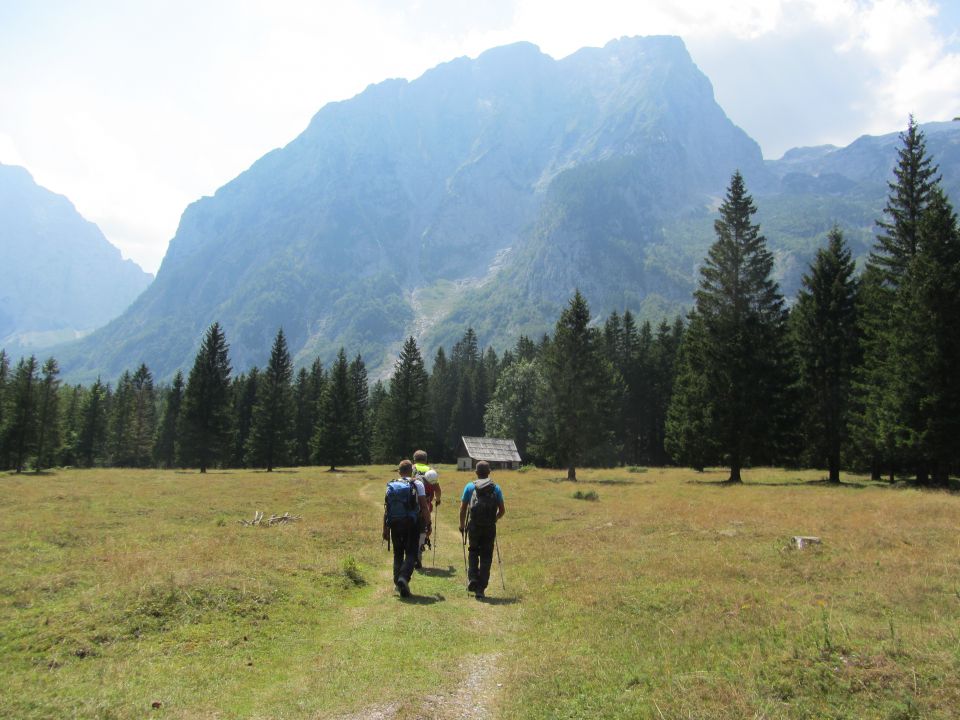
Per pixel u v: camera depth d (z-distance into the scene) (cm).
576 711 532
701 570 1050
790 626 694
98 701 523
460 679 623
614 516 1933
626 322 8825
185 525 1784
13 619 746
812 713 487
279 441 7338
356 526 1719
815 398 4059
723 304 4269
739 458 3988
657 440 8412
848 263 4031
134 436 9406
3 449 6147
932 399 2861
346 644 728
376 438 8912
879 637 625
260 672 630
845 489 2939
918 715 465
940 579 891
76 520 1820
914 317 2997
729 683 550
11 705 503
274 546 1338
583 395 4847
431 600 962
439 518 2119
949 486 3069
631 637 726
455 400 10950
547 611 895
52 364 6638
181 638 709
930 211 3164
